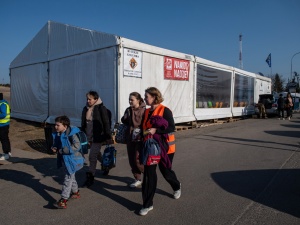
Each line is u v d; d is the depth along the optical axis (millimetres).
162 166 4512
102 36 10445
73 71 11961
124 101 10109
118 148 9000
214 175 6141
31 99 15117
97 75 10719
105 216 4148
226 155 8102
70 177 4441
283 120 20000
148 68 11188
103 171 6223
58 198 4867
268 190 5188
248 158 7730
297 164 7074
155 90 4461
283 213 4199
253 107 22734
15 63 16500
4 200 4773
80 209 4398
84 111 5594
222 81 17266
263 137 11445
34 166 6906
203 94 15078
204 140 10633
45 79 13844
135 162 5156
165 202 4637
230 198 4801
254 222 3910
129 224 3896
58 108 12953
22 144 9781
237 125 16203
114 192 5133
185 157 7844
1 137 7562
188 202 4633
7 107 7617
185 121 13500
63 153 4410
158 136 4320
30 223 3939
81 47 11422
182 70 13180
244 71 20750
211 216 4109
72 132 4414
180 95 13156
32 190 5254
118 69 9883
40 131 12438
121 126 5395
